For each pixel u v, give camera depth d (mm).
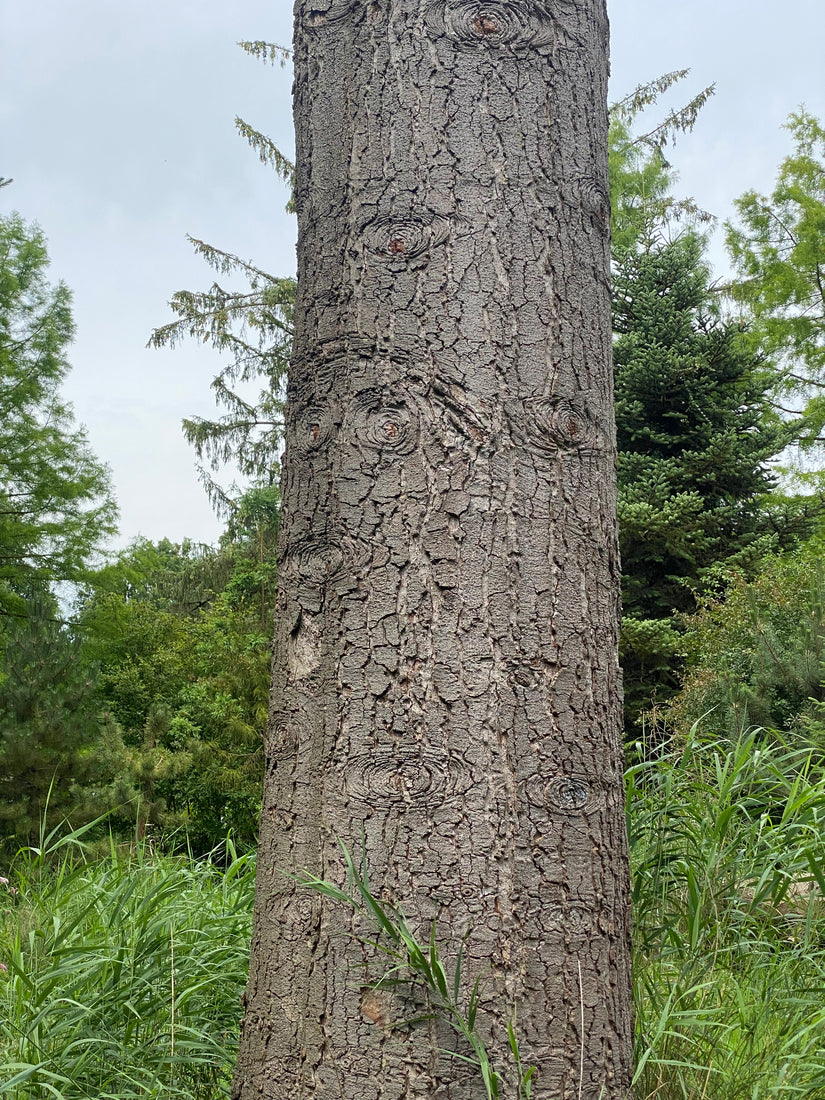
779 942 2656
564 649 1798
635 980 2309
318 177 2008
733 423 17562
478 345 1844
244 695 15766
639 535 16344
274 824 1854
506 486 1809
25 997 2438
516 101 1941
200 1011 2488
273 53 16797
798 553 15141
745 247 23953
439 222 1881
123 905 2930
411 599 1767
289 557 1936
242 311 18328
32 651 9922
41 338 16891
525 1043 1627
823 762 3471
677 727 7836
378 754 1731
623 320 19125
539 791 1723
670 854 2922
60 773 9336
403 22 1955
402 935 1599
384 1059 1621
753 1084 2016
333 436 1885
